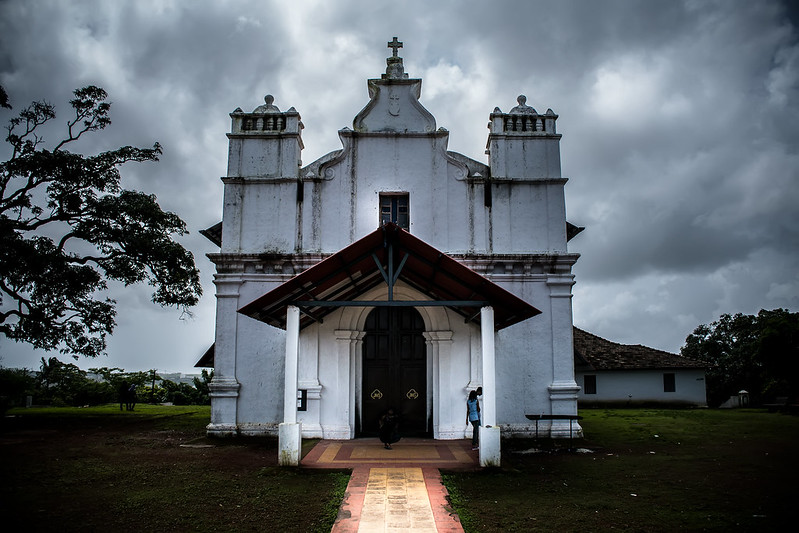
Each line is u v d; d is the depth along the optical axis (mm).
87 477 9781
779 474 10172
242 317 14203
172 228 19438
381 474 9891
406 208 14828
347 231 14555
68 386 31750
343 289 13203
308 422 13750
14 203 18219
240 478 9719
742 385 34812
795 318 23875
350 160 14875
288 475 9883
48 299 18594
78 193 18625
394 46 15469
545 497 8602
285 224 14594
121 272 18734
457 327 14125
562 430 13820
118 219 18547
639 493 8859
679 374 28625
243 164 14961
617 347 31219
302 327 14062
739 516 7645
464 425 13727
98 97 20016
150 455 11797
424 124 15070
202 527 7164
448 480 9500
